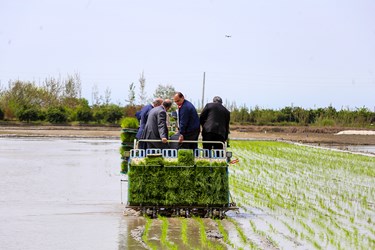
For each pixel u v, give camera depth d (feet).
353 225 55.47
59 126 323.57
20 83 394.73
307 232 51.11
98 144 196.34
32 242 46.06
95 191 78.33
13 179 90.99
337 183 90.58
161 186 57.82
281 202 69.26
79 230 51.03
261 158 143.23
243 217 58.70
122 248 43.96
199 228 52.03
